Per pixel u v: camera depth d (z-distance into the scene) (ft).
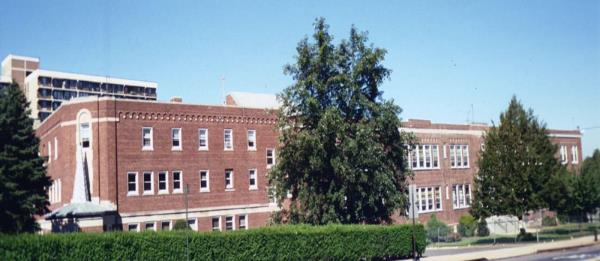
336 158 115.65
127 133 138.82
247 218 158.71
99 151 135.44
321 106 119.96
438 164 205.26
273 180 130.00
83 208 127.65
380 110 121.80
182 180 146.92
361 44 123.44
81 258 77.61
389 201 123.03
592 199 181.27
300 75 123.75
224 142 156.87
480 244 152.46
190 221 147.13
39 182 115.96
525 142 152.97
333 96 121.80
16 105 116.16
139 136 140.77
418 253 115.65
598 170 205.57
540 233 179.93
